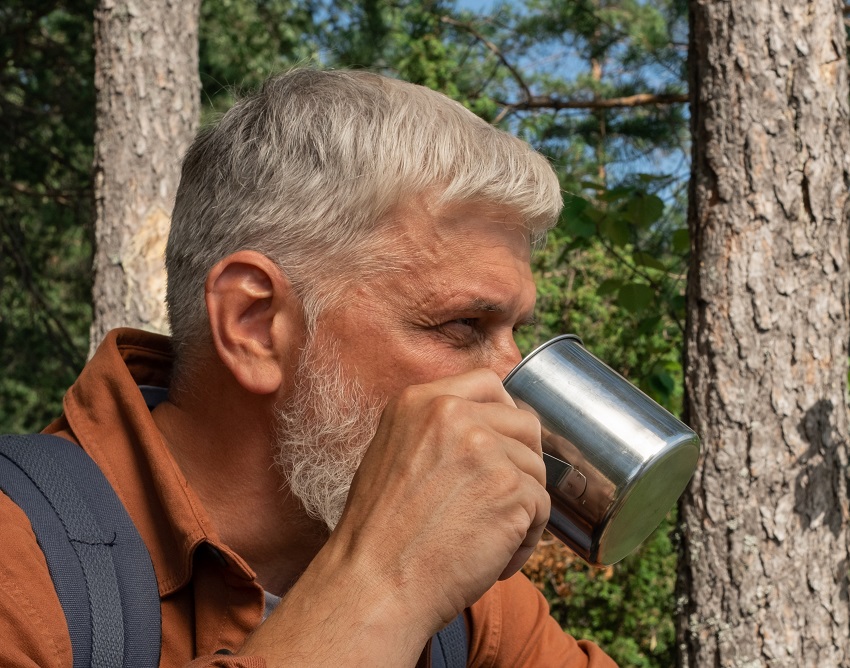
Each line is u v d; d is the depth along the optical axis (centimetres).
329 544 115
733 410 307
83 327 1159
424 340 135
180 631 131
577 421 123
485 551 112
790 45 312
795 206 309
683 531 315
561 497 124
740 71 313
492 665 173
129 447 138
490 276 135
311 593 111
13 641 112
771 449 304
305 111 139
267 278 137
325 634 107
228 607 132
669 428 124
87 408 142
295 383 137
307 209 135
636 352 518
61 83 963
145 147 445
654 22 912
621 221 425
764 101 312
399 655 108
